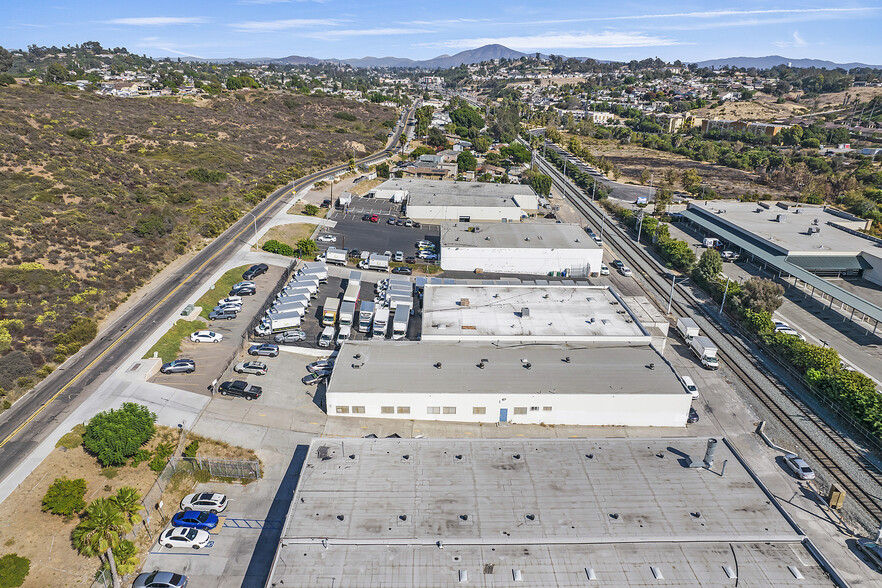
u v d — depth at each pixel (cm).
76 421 5034
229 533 4162
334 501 4044
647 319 7338
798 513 4541
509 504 4059
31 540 3875
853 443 5497
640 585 3462
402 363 5953
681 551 3709
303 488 4159
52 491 4081
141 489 4469
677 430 5606
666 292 9294
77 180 9888
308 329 7300
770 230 11269
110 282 7581
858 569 4019
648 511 4028
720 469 4503
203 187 11969
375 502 4044
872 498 4769
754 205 13688
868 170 17850
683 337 7562
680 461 4584
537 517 3944
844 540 4288
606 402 5478
